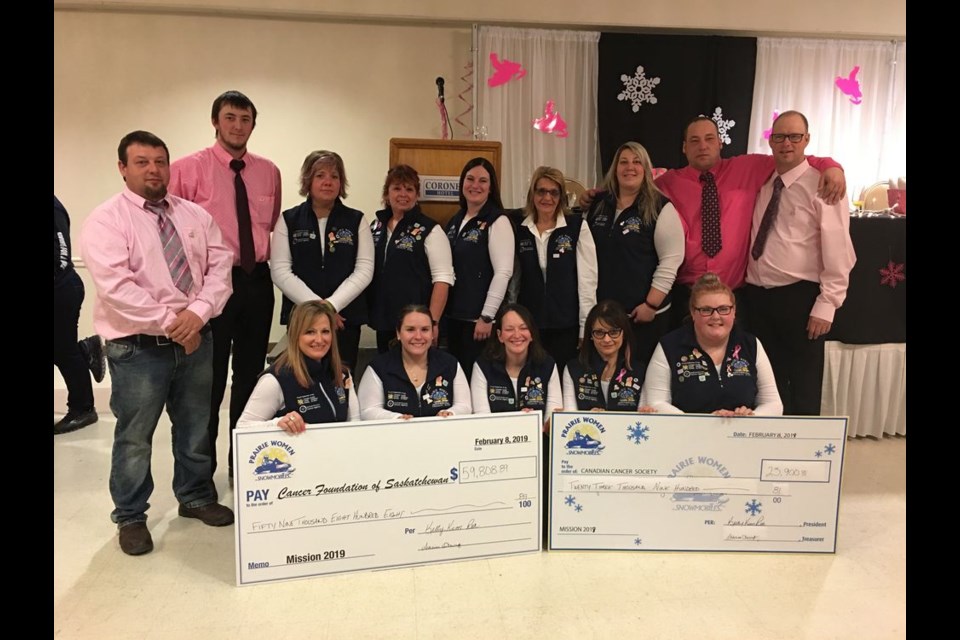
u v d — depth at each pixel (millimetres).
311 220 2475
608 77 3764
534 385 2168
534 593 1806
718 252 2564
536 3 3699
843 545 2104
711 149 2590
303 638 1604
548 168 2486
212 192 2449
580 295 2475
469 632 1632
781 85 3910
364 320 2566
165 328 1922
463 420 1928
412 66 3830
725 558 2012
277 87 3781
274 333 4016
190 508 2268
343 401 2084
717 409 2125
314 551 1860
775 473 1999
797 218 2447
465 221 2580
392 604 1748
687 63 3777
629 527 2016
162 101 3736
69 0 3521
